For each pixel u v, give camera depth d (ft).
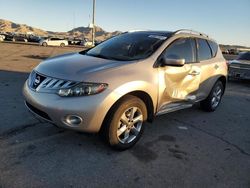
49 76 12.57
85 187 10.54
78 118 11.84
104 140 12.89
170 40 15.99
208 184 11.45
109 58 14.83
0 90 23.43
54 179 10.85
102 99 11.88
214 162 13.34
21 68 38.91
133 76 13.08
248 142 16.26
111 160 12.57
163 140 15.29
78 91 11.78
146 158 13.08
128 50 15.61
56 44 144.05
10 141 13.61
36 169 11.41
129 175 11.56
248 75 37.88
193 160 13.34
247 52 41.70
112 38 18.17
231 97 28.55
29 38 165.99
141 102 13.53
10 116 16.85
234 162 13.55
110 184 10.85
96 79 12.02
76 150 13.16
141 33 17.40
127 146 13.50
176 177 11.74
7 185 10.28
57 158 12.35
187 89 17.15
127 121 13.24
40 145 13.41
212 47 20.59
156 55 14.75
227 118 20.53
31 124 15.78
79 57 14.96
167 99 15.52
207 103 20.90
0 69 35.96
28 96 12.98
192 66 17.26
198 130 17.37
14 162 11.79
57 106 11.80
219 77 20.93
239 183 11.75
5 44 112.98
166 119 18.83
